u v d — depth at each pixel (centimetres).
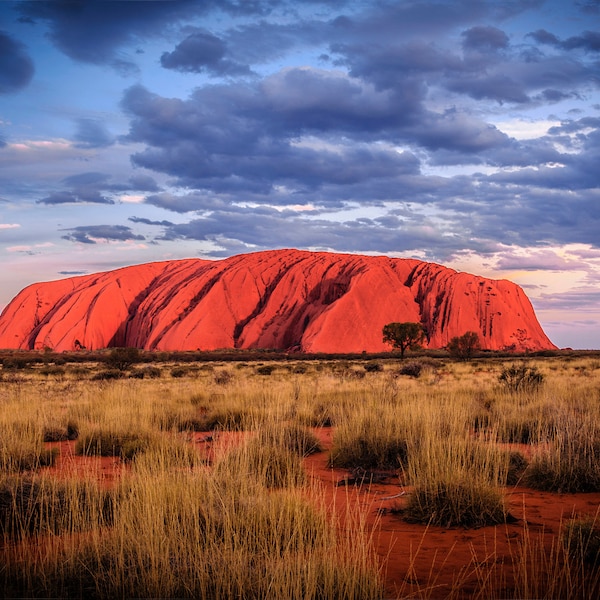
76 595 405
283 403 1469
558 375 3041
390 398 1346
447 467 630
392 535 533
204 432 1320
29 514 559
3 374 4075
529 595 382
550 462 758
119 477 777
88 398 1919
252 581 393
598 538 465
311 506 527
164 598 388
